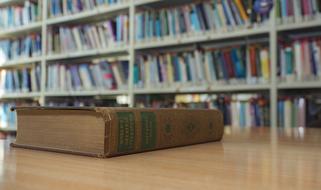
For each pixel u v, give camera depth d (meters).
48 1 3.38
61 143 0.51
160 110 0.58
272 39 2.19
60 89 3.28
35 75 3.49
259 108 2.28
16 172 0.32
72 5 3.18
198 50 2.52
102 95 3.21
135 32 2.78
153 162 0.42
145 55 2.77
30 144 0.55
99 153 0.46
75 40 3.19
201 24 2.49
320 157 0.50
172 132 0.61
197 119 0.70
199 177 0.32
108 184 0.27
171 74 2.61
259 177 0.33
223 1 2.39
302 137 1.01
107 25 2.96
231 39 2.52
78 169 0.35
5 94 3.66
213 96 2.56
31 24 3.49
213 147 0.64
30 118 0.55
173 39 2.59
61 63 3.48
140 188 0.26
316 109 2.11
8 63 3.69
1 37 3.95
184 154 0.52
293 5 2.14
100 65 2.98
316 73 2.08
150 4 2.79
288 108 2.16
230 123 2.38
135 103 2.79
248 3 2.30
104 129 0.46
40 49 3.45
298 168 0.39
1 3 3.78
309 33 2.33
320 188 0.28
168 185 0.28
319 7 2.07
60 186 0.26
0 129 3.67
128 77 2.84
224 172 0.36
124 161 0.43
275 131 1.38
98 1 2.99
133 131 0.51
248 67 2.31
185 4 2.77
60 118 0.51
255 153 0.55
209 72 2.46
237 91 2.56
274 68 2.18
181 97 2.76
